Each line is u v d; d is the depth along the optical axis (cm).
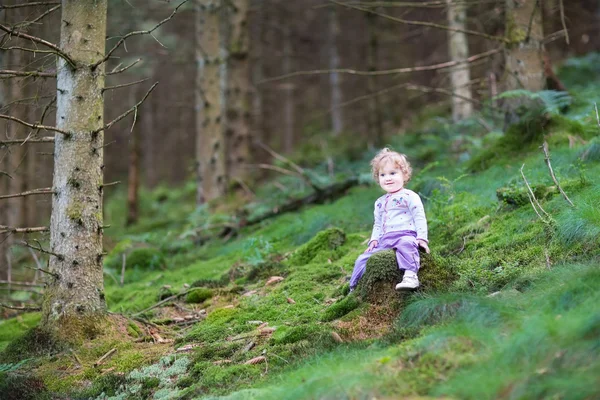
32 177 1223
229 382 428
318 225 827
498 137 884
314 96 2603
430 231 645
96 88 557
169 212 1822
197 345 520
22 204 1210
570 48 1770
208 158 1226
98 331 541
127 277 886
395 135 1580
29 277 1009
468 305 414
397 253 478
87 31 556
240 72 1289
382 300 469
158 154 2966
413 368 349
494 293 457
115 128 2142
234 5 1286
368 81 1455
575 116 838
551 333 333
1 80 603
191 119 2580
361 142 1680
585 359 310
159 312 655
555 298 384
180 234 1098
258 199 1198
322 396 342
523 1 802
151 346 541
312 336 457
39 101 654
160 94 2520
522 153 770
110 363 509
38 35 727
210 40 1234
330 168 1180
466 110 1180
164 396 436
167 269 908
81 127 548
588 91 1105
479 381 315
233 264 779
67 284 541
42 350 525
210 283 708
